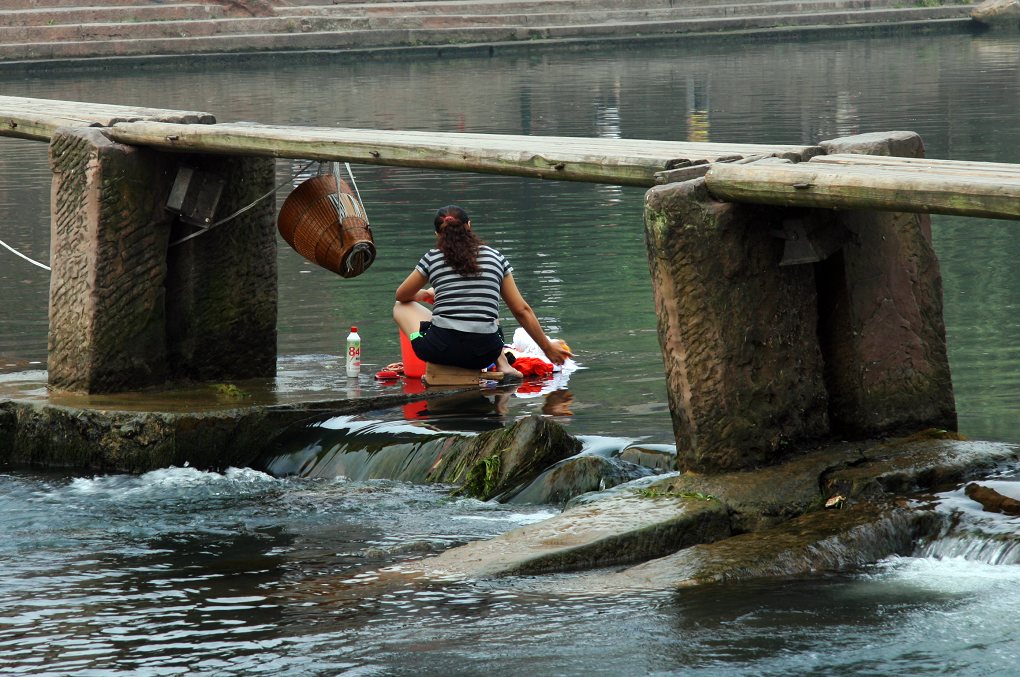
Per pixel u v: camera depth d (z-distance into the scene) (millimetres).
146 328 11469
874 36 71688
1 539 8609
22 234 20734
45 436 10812
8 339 14148
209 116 11898
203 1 64375
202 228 11570
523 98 43188
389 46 64562
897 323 9031
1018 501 7750
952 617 6586
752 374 8523
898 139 8945
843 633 6402
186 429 10406
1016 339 13055
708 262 8289
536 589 7184
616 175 8625
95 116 11727
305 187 11695
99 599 7281
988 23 71875
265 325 12320
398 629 6629
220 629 6727
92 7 61906
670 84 47156
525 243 19406
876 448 8773
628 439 9859
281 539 8500
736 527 8109
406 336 12133
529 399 11312
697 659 6133
